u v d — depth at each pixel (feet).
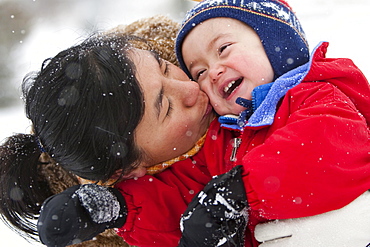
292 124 6.86
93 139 7.22
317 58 8.58
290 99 7.64
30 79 8.20
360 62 15.38
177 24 10.77
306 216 6.80
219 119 8.18
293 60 8.62
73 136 7.22
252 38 8.46
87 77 7.23
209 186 6.69
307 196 6.49
